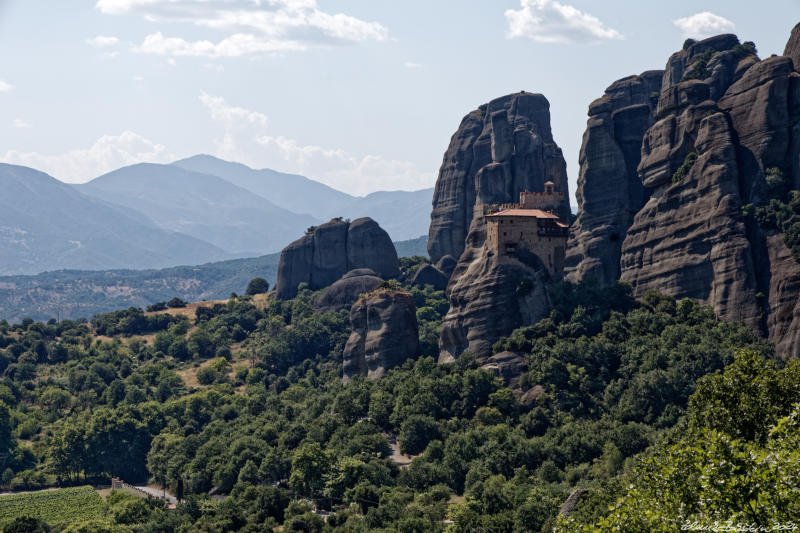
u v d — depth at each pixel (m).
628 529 99.06
